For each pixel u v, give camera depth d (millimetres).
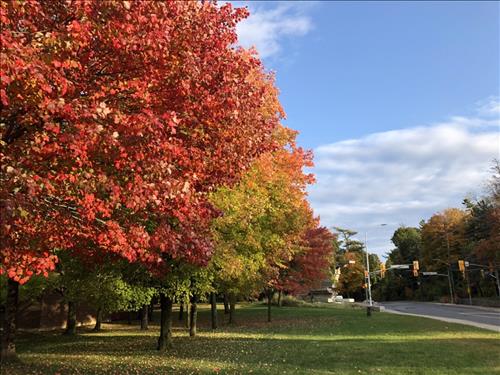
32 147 5266
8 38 4594
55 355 16594
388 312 44219
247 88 7953
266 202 18844
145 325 31422
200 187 7988
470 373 10188
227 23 7609
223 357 14430
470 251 75625
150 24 5848
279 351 15234
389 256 129750
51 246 6316
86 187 5496
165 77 6492
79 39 5391
